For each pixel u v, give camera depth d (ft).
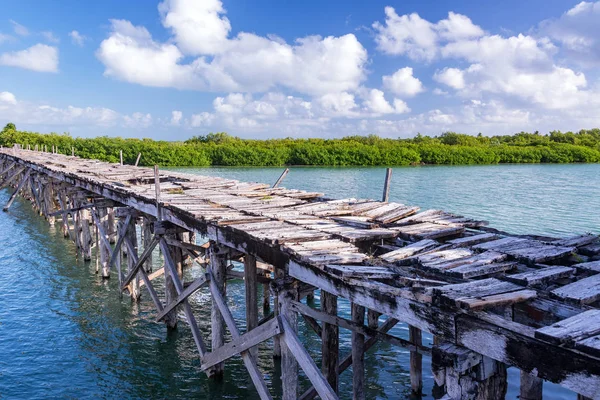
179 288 37.04
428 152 263.49
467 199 120.16
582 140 327.67
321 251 23.68
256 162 248.32
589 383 12.03
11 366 37.32
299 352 23.54
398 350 39.50
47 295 53.36
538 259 20.71
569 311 15.62
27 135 256.73
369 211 35.17
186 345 41.19
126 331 43.93
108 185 55.67
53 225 90.94
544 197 123.34
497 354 14.28
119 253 52.03
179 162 240.73
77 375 36.14
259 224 31.30
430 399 32.22
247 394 33.47
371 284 18.66
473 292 16.06
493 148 276.21
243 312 48.08
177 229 40.73
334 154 253.44
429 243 24.66
